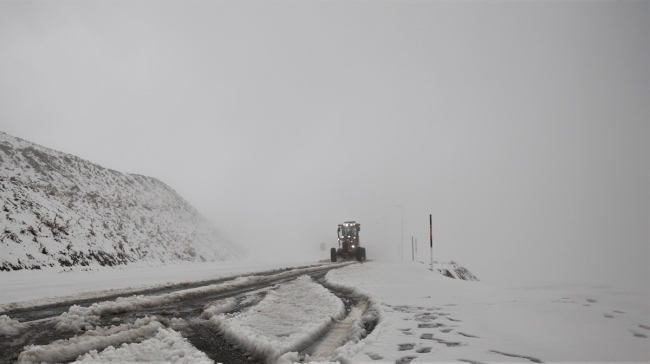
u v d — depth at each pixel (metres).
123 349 5.68
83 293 11.99
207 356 5.77
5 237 21.47
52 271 21.03
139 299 10.38
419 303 10.49
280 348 5.76
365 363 5.02
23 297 11.01
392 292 13.10
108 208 34.41
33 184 29.11
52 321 7.90
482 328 7.26
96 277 18.66
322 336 7.18
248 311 9.14
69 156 38.03
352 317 9.21
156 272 22.98
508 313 8.88
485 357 5.32
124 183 41.78
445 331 7.00
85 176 36.72
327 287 15.98
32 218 24.69
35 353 5.34
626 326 7.41
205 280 17.38
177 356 5.41
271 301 10.84
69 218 27.94
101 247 27.55
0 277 17.61
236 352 6.04
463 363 5.04
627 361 5.12
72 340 6.15
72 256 24.14
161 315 8.96
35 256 21.75
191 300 11.59
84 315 8.34
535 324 7.61
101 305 9.12
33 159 32.84
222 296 12.66
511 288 14.33
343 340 6.87
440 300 11.06
